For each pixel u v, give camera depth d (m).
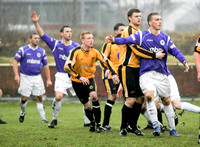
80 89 19.41
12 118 29.14
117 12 82.88
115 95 21.19
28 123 25.33
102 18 98.06
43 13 66.75
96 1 96.94
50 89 42.84
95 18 91.69
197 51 17.33
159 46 17.25
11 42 54.19
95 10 94.69
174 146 14.83
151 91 17.00
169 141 16.11
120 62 17.92
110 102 21.12
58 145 15.48
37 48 26.94
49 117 30.12
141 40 17.12
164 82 17.30
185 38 44.53
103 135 18.34
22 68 26.55
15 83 43.41
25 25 64.94
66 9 64.81
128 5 75.69
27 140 16.94
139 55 17.14
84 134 18.81
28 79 26.39
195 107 18.78
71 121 26.61
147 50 17.11
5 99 47.44
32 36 26.66
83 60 18.94
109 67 18.83
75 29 60.91
